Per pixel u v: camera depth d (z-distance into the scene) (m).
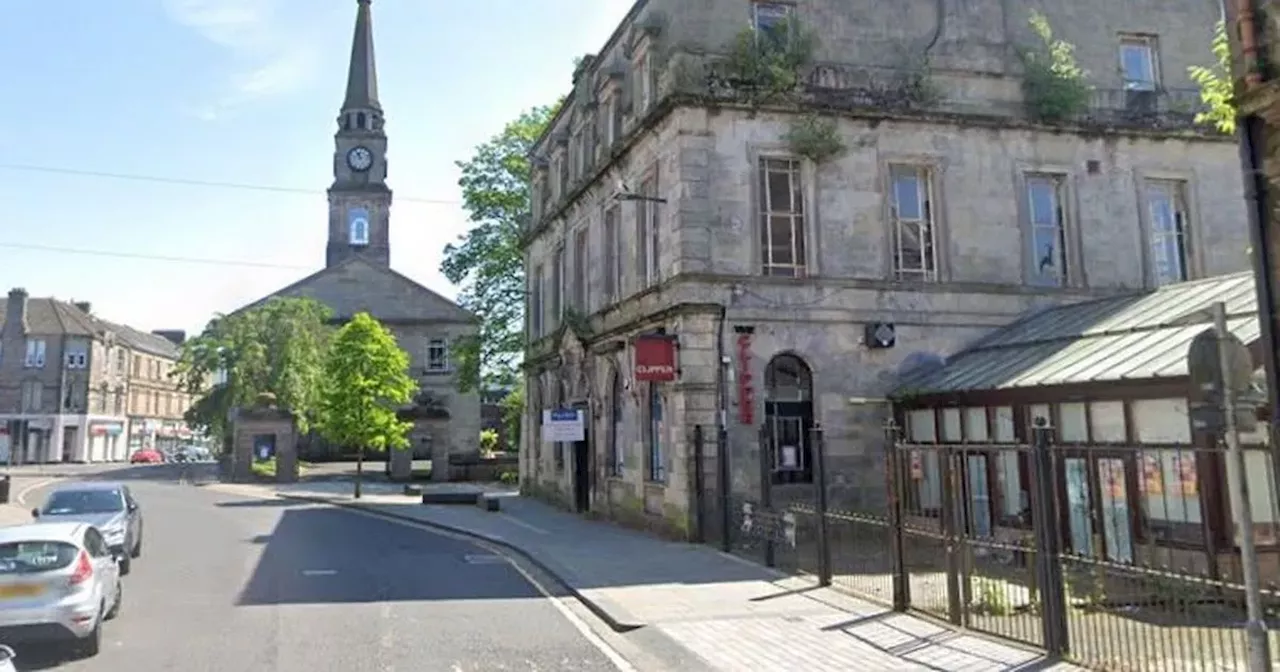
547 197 33.50
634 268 23.09
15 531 10.49
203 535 22.70
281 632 11.24
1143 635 8.47
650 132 21.75
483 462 48.41
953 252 21.47
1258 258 9.52
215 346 52.34
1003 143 22.16
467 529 23.27
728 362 19.69
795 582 13.94
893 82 21.62
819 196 20.91
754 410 19.70
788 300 20.28
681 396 19.53
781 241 20.75
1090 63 23.61
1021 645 9.34
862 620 11.05
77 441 76.44
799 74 21.03
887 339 20.58
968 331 21.27
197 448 93.50
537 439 33.62
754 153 20.53
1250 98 9.48
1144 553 13.44
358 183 81.31
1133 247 22.45
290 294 61.97
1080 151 22.53
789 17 21.39
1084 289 21.98
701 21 20.97
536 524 24.38
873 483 20.20
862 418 20.36
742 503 17.81
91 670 9.45
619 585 14.16
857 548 17.02
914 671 8.68
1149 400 13.84
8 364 75.69
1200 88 23.98
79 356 77.62
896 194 21.66
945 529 10.70
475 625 11.68
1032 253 22.08
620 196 20.69
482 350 43.09
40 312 78.62
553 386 31.09
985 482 17.41
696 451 19.06
